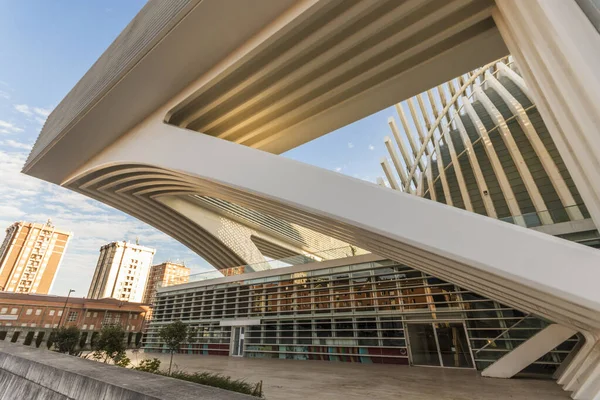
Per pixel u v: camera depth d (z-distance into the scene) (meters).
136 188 19.05
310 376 10.12
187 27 8.09
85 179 15.94
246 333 19.56
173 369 12.05
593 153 4.32
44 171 15.35
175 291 25.55
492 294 9.01
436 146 24.66
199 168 8.45
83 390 2.69
